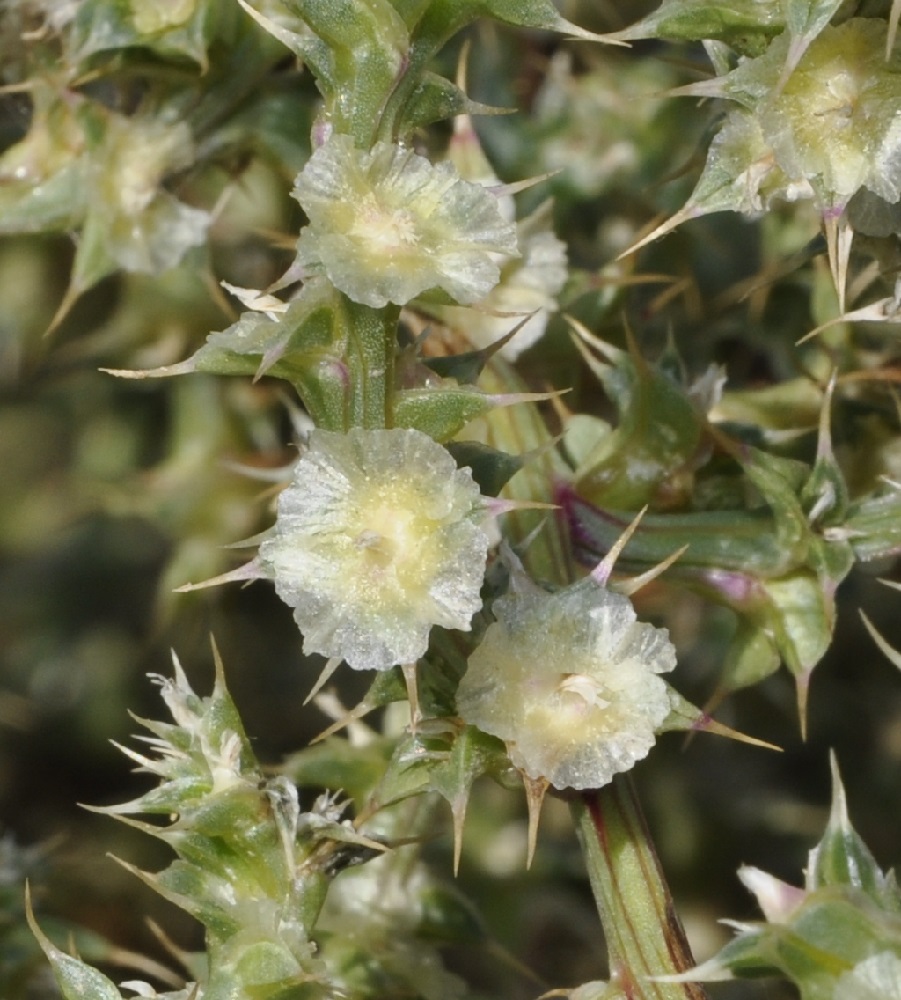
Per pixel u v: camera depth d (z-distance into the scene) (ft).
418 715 0.42
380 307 0.41
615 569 0.47
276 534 0.42
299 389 0.42
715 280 0.59
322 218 0.41
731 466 0.48
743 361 0.57
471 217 0.42
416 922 0.50
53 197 0.52
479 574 0.42
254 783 0.44
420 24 0.42
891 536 0.46
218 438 0.61
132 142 0.52
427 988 0.50
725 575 0.46
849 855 0.43
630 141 0.57
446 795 0.42
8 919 0.53
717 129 0.46
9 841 0.55
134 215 0.52
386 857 0.50
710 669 0.62
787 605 0.46
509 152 0.58
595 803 0.45
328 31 0.42
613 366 0.48
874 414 0.52
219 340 0.42
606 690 0.42
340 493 0.42
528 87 0.58
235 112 0.52
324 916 0.50
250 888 0.44
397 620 0.41
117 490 0.62
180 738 0.44
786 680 0.60
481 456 0.43
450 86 0.43
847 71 0.43
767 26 0.43
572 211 0.58
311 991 0.44
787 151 0.43
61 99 0.52
